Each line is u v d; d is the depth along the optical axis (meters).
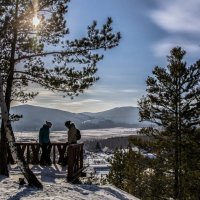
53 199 10.02
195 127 21.39
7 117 12.03
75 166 14.94
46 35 14.61
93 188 13.42
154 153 22.11
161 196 21.61
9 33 13.70
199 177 20.59
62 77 14.20
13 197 10.07
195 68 21.75
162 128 22.05
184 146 21.36
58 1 14.30
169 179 21.77
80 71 14.15
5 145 13.70
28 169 11.88
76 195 11.37
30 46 14.17
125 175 23.86
